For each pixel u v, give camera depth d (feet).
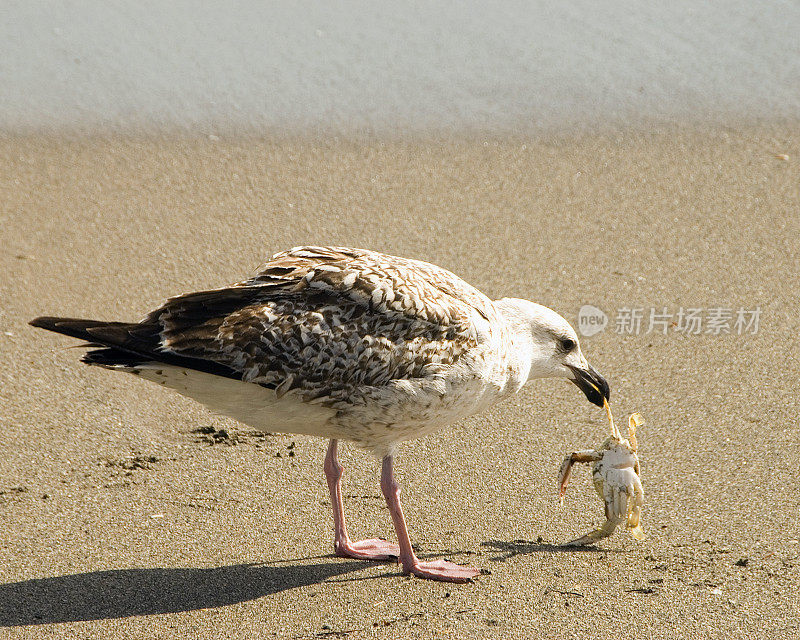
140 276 48.44
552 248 50.98
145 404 39.65
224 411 29.81
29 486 34.24
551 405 40.16
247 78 69.67
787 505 33.42
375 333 28.99
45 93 66.85
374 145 61.93
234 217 53.78
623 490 30.86
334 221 53.47
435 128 64.08
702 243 51.26
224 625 26.96
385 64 71.46
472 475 35.76
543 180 57.67
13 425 37.73
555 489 34.94
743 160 59.41
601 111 65.82
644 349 43.57
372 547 31.32
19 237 51.34
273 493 34.53
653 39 74.74
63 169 58.49
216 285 47.88
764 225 52.70
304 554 31.04
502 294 47.14
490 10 78.69
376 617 27.35
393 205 55.06
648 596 28.30
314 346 28.40
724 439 37.65
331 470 31.81
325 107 66.49
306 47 73.61
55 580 29.04
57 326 27.27
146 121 64.49
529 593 28.50
